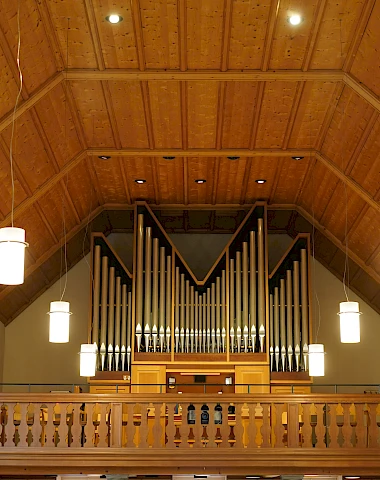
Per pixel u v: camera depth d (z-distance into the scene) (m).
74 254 17.30
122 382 15.46
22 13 9.52
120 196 16.20
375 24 9.78
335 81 11.40
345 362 17.20
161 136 13.41
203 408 13.63
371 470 12.24
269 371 15.48
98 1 9.73
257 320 15.84
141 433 12.30
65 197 14.82
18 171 12.38
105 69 11.23
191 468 12.27
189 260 17.66
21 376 17.08
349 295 17.52
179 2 9.77
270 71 11.27
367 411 12.36
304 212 16.42
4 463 12.05
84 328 17.33
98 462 12.13
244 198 16.33
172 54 10.91
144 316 15.77
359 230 14.94
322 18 10.05
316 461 12.15
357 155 12.68
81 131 13.10
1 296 15.74
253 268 16.00
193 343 15.64
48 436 12.19
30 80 10.73
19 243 7.74
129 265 17.50
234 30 10.38
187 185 15.72
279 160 14.43
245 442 13.10
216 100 12.25
